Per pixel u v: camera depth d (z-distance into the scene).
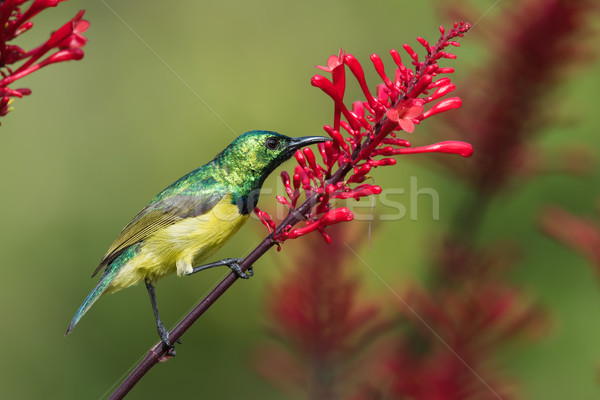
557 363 11.43
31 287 14.15
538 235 12.34
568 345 11.48
